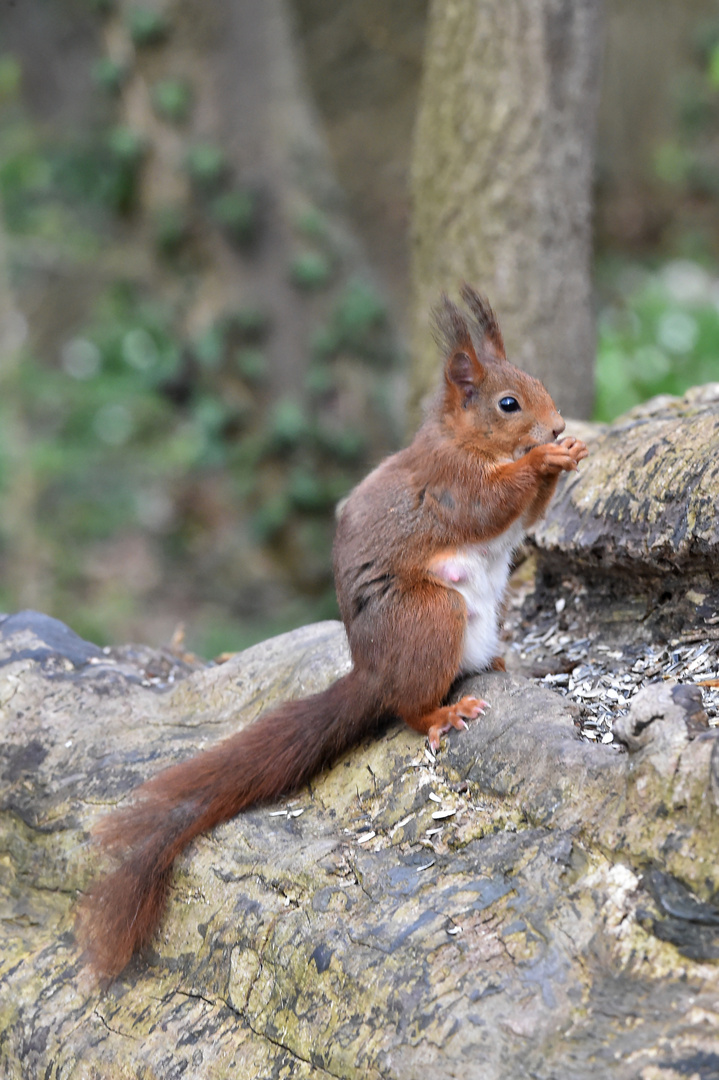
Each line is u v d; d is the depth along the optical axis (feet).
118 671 27.89
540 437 22.03
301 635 27.22
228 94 73.15
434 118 37.37
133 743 25.00
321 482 72.69
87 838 23.02
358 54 103.91
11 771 25.32
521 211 36.17
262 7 73.61
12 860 24.32
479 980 15.94
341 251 75.15
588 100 36.52
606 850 16.55
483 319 23.89
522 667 24.25
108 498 71.20
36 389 71.92
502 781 18.86
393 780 20.43
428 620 20.66
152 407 74.49
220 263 74.59
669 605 23.97
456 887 17.56
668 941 15.23
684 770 16.10
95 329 79.36
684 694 17.08
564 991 15.35
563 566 26.73
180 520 72.33
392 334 76.64
